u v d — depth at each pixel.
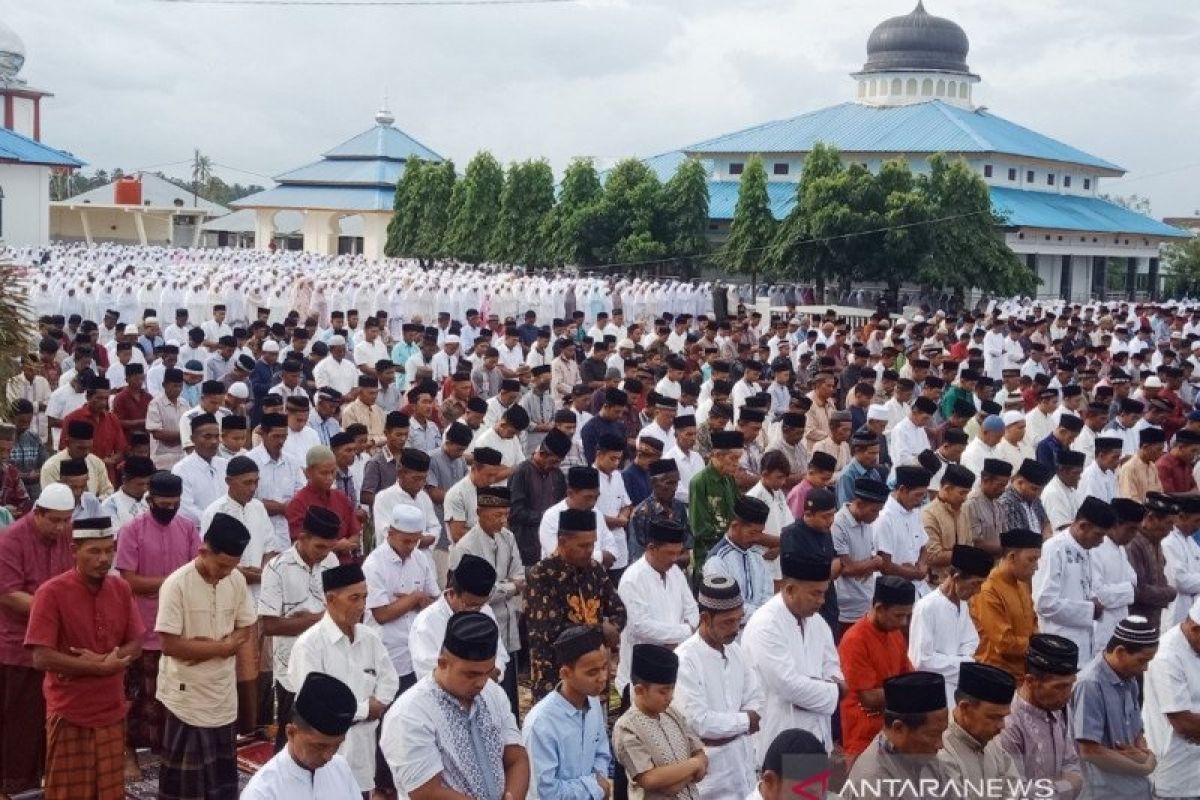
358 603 7.88
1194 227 104.38
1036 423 17.33
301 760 5.95
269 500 11.77
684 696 7.37
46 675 8.12
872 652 7.89
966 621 8.71
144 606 9.54
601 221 57.19
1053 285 66.69
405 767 6.15
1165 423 18.02
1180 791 7.89
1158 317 39.91
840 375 21.27
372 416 15.56
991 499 11.18
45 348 18.20
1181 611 11.17
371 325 23.58
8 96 79.06
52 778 8.03
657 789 6.64
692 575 11.13
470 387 16.20
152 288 37.94
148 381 18.98
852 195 49.34
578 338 29.61
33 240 67.12
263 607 8.96
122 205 87.00
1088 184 72.94
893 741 6.25
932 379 18.19
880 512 10.78
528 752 6.60
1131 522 10.53
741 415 13.54
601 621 8.41
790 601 7.83
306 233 85.38
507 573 9.70
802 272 50.75
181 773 8.23
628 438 16.25
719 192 67.44
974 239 48.97
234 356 20.69
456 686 6.23
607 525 11.58
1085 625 10.16
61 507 8.78
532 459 11.70
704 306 47.91
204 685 8.24
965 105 73.19
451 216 67.69
